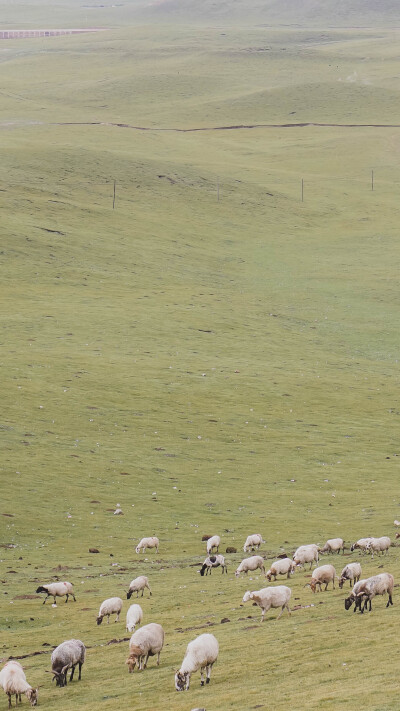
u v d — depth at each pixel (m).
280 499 56.75
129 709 20.30
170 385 84.12
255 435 72.44
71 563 42.94
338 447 70.31
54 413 72.75
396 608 25.92
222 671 22.45
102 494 56.12
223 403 80.44
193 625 28.72
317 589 31.19
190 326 110.06
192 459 65.38
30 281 126.12
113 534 48.97
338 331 116.12
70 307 114.12
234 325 113.38
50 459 61.84
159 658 24.38
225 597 32.91
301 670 21.50
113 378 84.44
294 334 112.69
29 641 29.11
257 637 25.23
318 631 24.78
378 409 81.94
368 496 57.38
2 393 75.81
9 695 21.89
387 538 38.94
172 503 55.34
